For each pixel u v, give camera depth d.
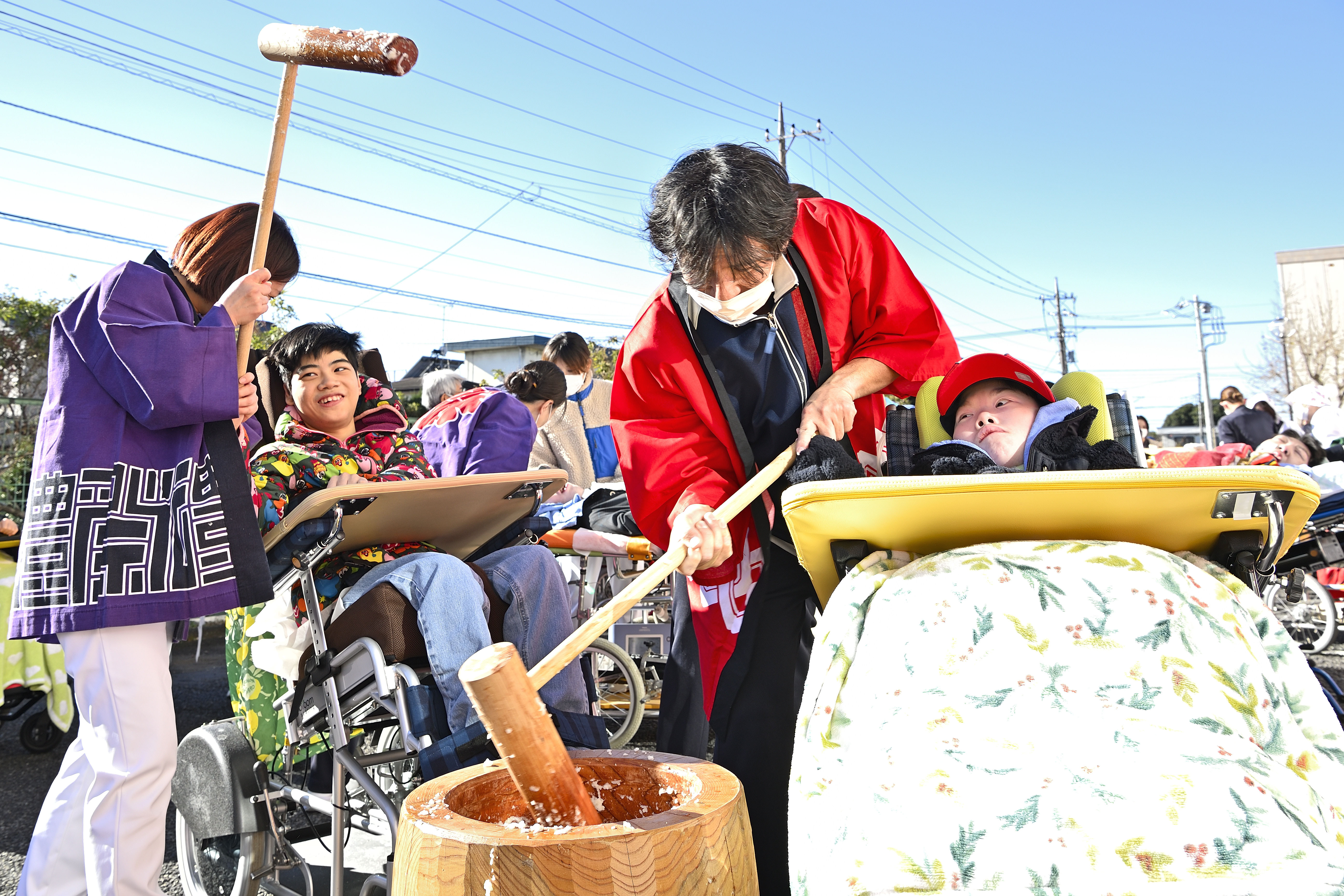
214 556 1.92
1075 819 1.05
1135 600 1.32
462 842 1.05
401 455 2.67
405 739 1.93
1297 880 0.98
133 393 1.90
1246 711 1.24
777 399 2.07
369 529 2.22
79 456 1.91
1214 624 1.32
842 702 1.39
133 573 1.87
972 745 1.17
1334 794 1.20
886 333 2.17
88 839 1.85
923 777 1.14
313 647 2.15
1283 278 33.03
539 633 2.29
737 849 1.13
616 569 4.05
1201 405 45.03
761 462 2.11
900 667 1.34
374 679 2.07
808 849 1.18
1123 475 1.36
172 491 1.96
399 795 2.33
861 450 2.16
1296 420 7.76
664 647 4.18
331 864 2.48
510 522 2.51
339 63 1.76
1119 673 1.25
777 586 2.07
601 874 1.01
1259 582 1.53
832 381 2.05
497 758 1.82
